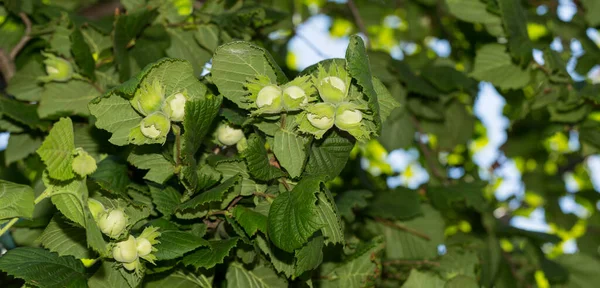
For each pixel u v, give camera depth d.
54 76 0.86
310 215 0.62
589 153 1.09
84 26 0.88
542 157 1.65
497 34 0.98
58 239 0.69
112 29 0.89
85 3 1.32
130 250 0.63
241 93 0.66
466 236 1.11
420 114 1.14
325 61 0.64
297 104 0.62
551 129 1.05
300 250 0.65
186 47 0.93
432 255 1.04
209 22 0.92
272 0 1.26
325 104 0.62
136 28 0.88
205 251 0.67
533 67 0.97
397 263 0.97
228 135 0.69
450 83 1.07
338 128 0.65
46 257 0.67
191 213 0.67
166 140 0.68
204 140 0.70
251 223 0.65
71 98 0.88
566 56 1.07
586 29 1.15
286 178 0.66
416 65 1.25
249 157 0.64
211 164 0.66
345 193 0.89
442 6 1.42
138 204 0.67
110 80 0.89
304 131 0.63
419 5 1.52
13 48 0.98
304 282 0.79
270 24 1.02
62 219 0.68
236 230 0.67
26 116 0.89
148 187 0.71
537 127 1.35
